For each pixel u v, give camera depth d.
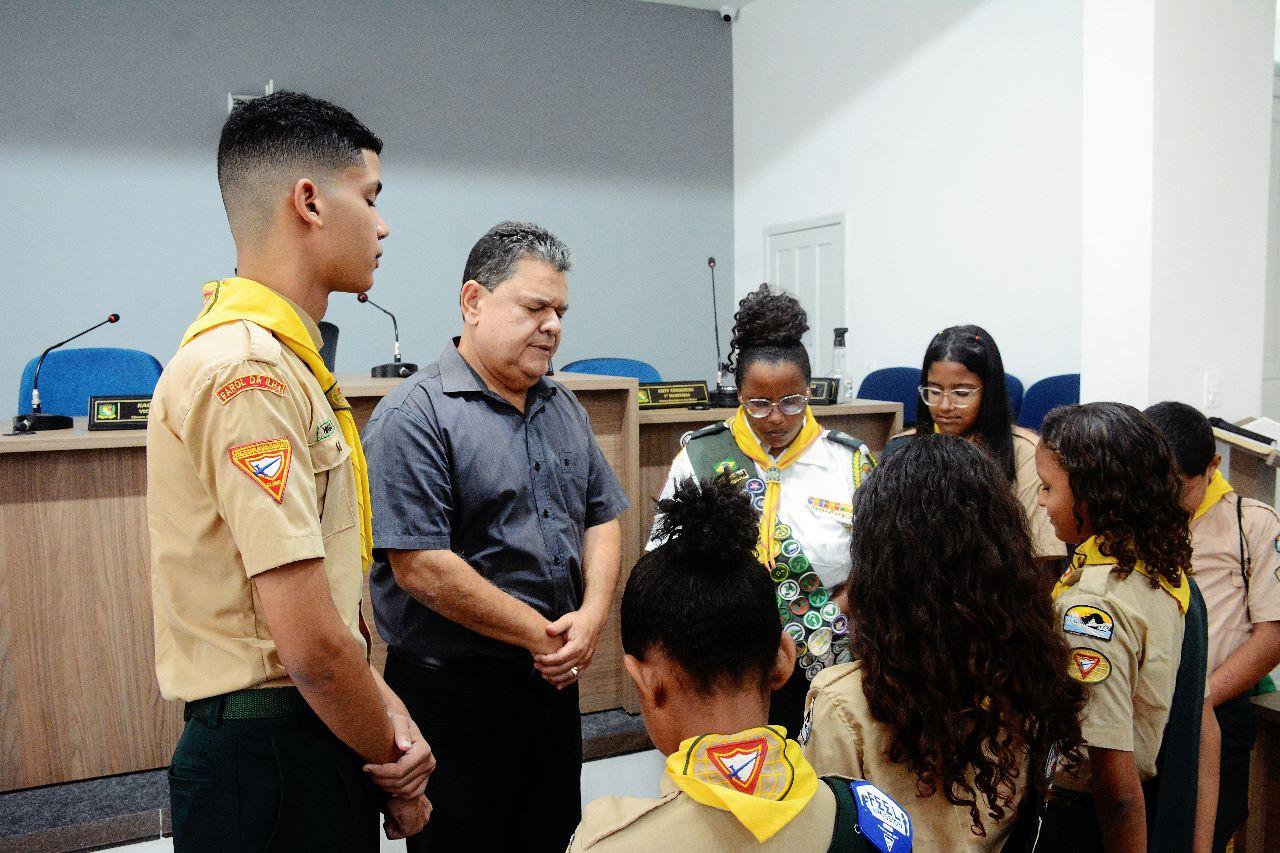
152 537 1.02
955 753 0.95
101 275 5.25
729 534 0.85
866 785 0.82
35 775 2.16
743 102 6.84
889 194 5.51
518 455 1.57
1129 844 1.12
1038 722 0.99
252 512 0.92
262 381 0.96
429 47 5.96
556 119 6.38
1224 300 3.20
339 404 1.12
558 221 6.45
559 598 1.60
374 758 1.06
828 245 6.05
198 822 1.00
